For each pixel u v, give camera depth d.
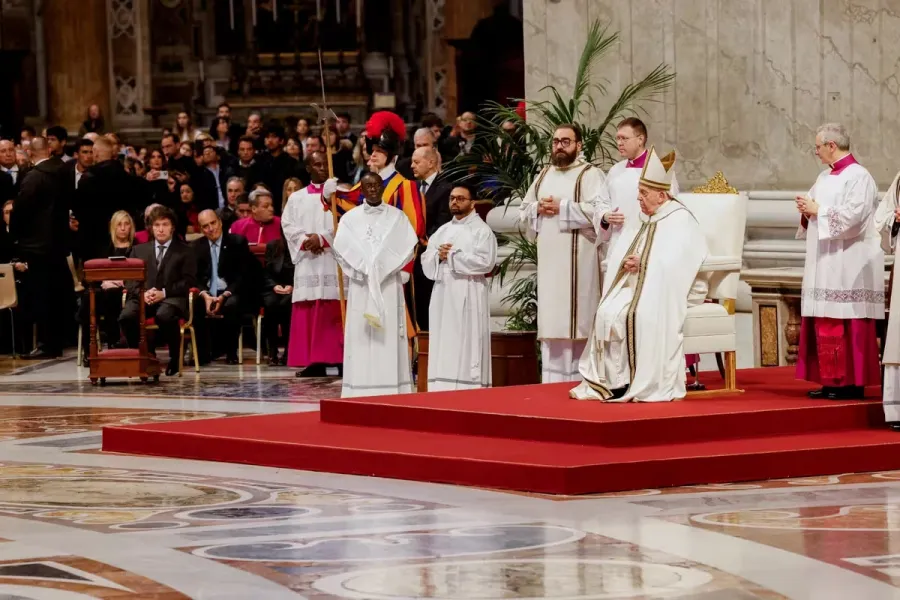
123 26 42.09
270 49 41.84
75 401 18.80
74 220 25.20
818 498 11.46
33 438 15.59
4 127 40.12
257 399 18.61
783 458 12.48
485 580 8.77
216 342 24.06
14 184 25.94
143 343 20.61
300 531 10.33
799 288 17.39
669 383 13.98
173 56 42.81
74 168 26.75
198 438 14.02
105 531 10.41
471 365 16.97
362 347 16.94
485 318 17.09
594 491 11.76
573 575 8.88
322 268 20.98
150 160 29.88
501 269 18.34
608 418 12.77
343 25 41.81
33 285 24.38
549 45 21.08
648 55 20.31
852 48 18.91
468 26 41.12
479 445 12.93
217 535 10.21
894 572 8.88
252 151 28.53
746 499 11.43
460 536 10.08
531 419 13.04
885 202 13.88
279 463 13.42
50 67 41.09
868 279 13.98
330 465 13.08
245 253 23.30
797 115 19.27
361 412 14.44
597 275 16.30
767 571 8.95
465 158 18.58
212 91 42.78
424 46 42.75
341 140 27.81
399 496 11.73
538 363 17.97
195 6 42.69
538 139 18.22
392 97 40.44
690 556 9.38
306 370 21.33
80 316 23.11
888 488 11.93
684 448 12.61
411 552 9.59
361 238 16.92
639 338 14.00
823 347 14.04
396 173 17.56
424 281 18.66
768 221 19.23
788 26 19.27
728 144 19.80
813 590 8.47
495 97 37.28
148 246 22.34
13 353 24.59
